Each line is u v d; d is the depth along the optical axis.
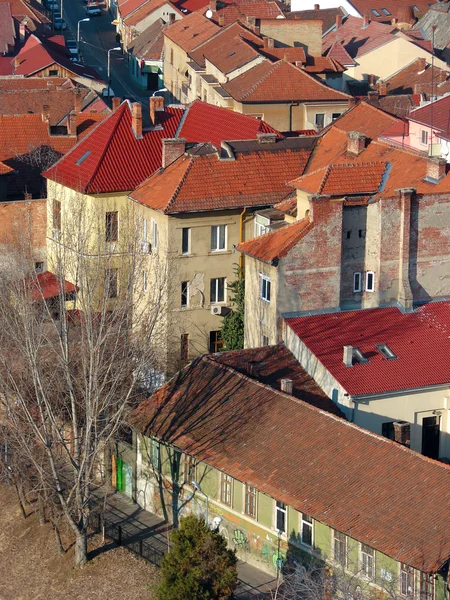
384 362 80.69
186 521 64.12
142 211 99.38
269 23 159.62
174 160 100.94
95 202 101.06
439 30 187.50
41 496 77.38
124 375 78.50
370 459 68.25
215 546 63.62
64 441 74.94
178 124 111.44
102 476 82.56
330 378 79.25
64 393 80.12
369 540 63.25
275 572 70.38
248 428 74.00
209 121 111.62
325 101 138.38
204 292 98.50
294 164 101.62
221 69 148.88
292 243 84.94
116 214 102.06
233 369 79.94
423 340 83.38
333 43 174.38
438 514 63.09
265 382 80.12
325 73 152.00
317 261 85.81
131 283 79.31
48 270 107.06
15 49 188.25
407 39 163.38
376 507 65.06
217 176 98.56
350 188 89.50
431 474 65.75
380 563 64.12
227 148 101.00
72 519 73.31
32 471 78.94
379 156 97.19
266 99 136.75
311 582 63.25
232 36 159.88
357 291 87.81
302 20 159.25
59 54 184.38
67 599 72.12
